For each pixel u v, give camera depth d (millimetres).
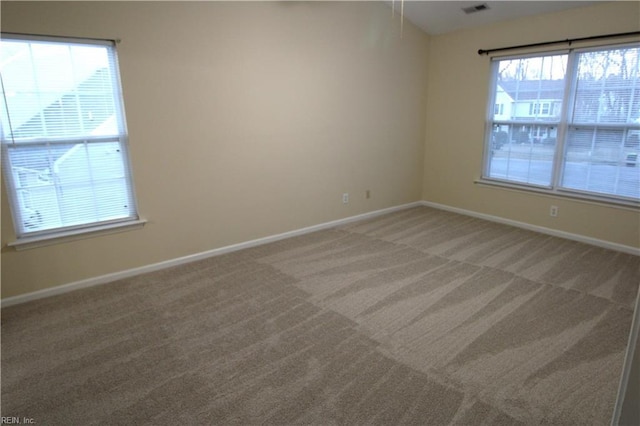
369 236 4609
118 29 3105
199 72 3572
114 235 3402
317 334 2582
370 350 2398
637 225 3914
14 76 2797
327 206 4891
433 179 5898
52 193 3088
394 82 5230
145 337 2578
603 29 3885
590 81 4062
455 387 2066
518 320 2723
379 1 4762
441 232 4727
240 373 2205
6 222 2918
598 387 2057
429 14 4875
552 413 1886
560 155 4391
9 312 2914
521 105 4691
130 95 3258
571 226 4418
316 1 4234
